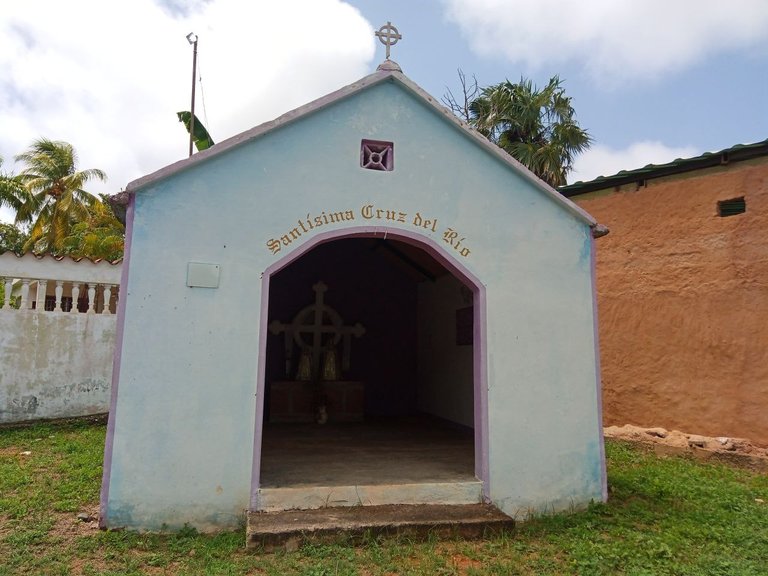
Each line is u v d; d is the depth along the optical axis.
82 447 9.09
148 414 5.89
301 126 6.71
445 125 7.17
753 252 10.09
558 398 7.01
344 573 4.92
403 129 7.04
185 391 5.99
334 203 6.68
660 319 11.16
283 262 6.43
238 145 6.43
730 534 6.09
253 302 6.29
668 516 6.65
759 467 9.04
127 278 6.00
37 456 8.54
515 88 22.33
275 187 6.52
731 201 10.48
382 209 6.81
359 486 6.34
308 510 6.09
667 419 10.85
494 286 7.02
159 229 6.14
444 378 11.54
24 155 29.56
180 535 5.70
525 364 6.96
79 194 28.30
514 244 7.17
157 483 5.83
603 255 12.09
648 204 11.54
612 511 6.75
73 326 11.57
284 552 5.35
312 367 11.89
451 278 11.34
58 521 5.93
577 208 7.36
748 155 10.20
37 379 11.21
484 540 5.85
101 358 11.73
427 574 4.98
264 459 7.78
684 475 8.48
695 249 10.80
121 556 5.19
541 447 6.86
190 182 6.29
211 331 6.13
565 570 5.21
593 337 7.29
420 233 6.89
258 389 6.18
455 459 7.89
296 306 12.58
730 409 10.09
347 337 12.36
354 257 13.10
